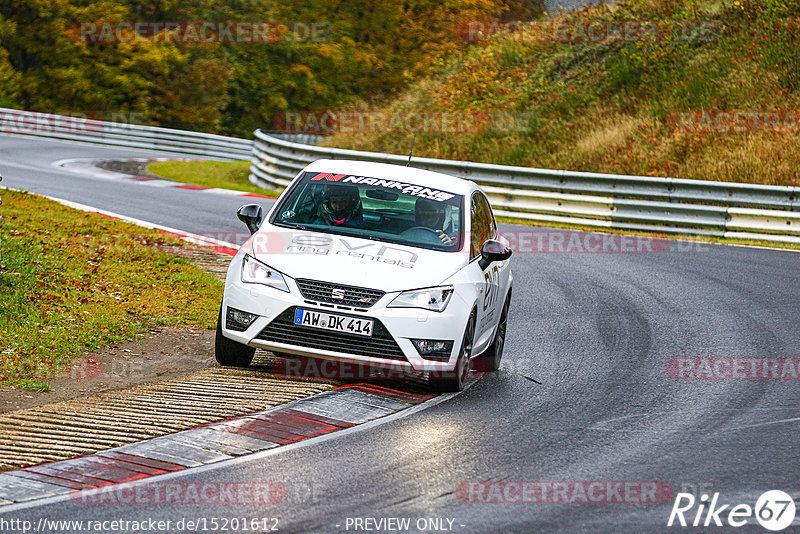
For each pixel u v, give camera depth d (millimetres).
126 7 190375
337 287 28094
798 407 28703
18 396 26656
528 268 55125
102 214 63219
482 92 121812
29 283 38406
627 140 97375
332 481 21000
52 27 182000
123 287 40781
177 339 34375
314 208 31531
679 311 43844
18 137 137375
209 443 23406
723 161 86312
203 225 62625
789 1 111500
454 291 28688
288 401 27250
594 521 19125
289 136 124688
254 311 28422
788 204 67125
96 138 140500
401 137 114375
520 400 28891
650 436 25375
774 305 45656
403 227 30906
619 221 73188
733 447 24578
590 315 42719
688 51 111625
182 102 193625
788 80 99375
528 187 78125
